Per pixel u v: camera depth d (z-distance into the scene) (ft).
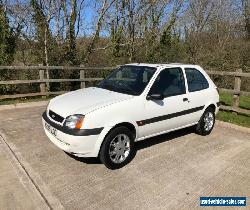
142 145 17.87
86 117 13.20
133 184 13.07
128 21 51.55
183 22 64.18
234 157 16.65
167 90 16.79
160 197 12.11
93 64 43.55
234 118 24.67
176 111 17.24
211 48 64.80
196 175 14.17
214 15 67.82
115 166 14.37
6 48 35.32
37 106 27.81
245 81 39.50
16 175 13.46
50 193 12.07
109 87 16.97
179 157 16.28
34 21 38.09
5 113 24.63
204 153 17.04
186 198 12.12
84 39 47.55
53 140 14.42
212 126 20.90
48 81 30.71
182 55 60.54
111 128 13.78
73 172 13.97
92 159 15.52
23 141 17.85
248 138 20.27
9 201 11.44
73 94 16.47
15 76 32.81
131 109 14.64
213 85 20.72
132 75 17.19
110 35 51.26
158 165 15.11
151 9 54.39
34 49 38.34
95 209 11.12
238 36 71.97
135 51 53.67
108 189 12.56
